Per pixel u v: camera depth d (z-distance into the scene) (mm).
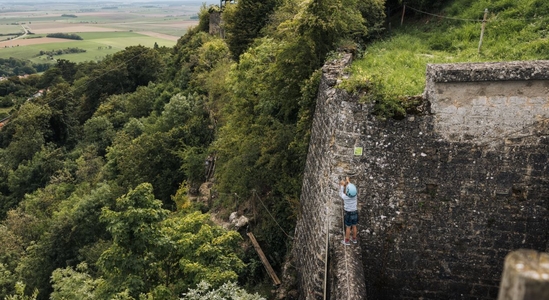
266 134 14117
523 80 6602
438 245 7586
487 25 11188
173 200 21562
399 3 14891
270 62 15094
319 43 11406
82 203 21578
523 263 2041
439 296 7797
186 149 23672
